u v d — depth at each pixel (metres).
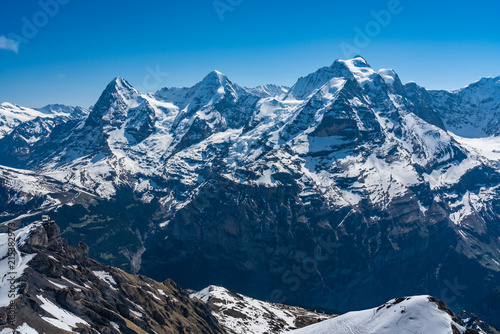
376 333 104.19
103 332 114.19
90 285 143.38
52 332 98.12
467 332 97.50
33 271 124.75
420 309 105.25
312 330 120.69
